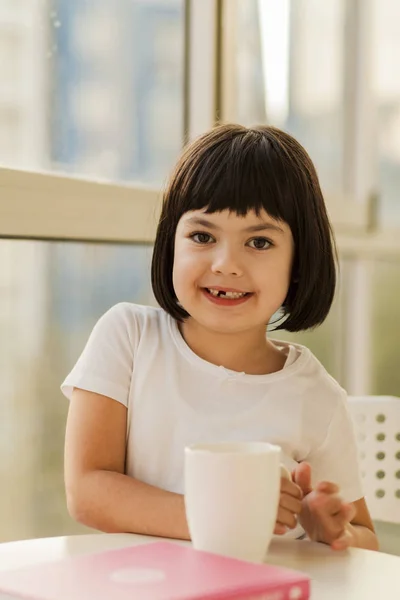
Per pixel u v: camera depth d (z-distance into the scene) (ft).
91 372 4.60
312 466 4.71
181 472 4.52
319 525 3.74
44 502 6.55
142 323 4.83
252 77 8.79
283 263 4.47
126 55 7.09
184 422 4.55
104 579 2.70
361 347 10.86
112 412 4.55
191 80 7.79
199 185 4.37
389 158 11.36
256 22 8.84
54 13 6.41
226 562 2.90
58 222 5.84
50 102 6.39
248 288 4.39
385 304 10.98
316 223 4.63
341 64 10.73
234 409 4.58
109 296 7.01
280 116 9.52
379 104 11.30
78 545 3.59
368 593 3.06
